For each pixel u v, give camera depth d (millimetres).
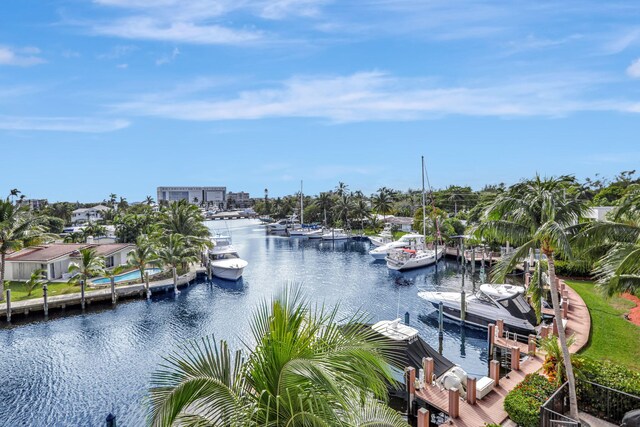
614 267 13141
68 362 21578
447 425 13555
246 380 5125
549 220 12055
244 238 87688
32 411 16719
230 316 29562
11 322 28594
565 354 12133
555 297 12492
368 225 91688
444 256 54094
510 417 13312
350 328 5566
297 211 121000
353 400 4953
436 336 25406
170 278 39969
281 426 4559
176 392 4742
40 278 38281
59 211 110438
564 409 12742
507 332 22281
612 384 12297
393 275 44625
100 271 38031
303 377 4480
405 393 15977
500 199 13664
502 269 13562
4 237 32688
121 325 27703
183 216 50531
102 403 17297
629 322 22406
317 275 45000
